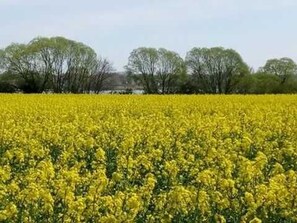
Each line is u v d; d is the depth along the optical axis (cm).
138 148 1462
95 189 814
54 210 836
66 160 1204
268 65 8150
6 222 779
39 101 3058
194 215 820
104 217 727
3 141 1500
